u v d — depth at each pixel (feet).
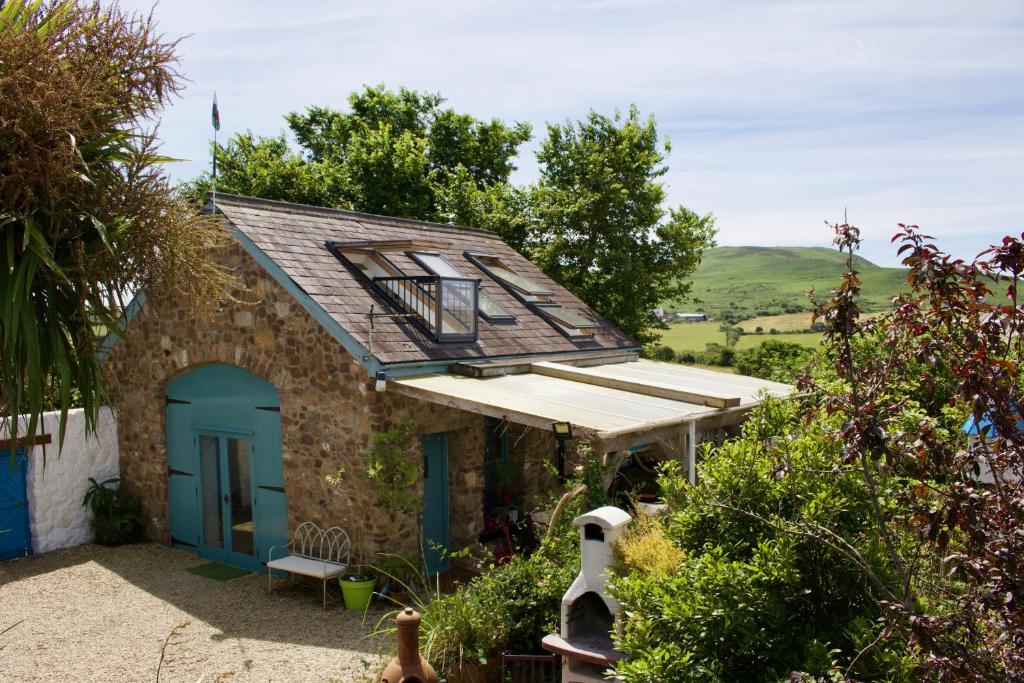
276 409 46.09
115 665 33.60
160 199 21.38
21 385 19.15
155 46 21.22
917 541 20.98
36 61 18.43
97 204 20.13
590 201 88.89
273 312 45.27
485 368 46.52
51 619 38.99
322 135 114.32
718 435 51.83
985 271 15.12
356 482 42.09
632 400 42.96
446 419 45.44
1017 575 13.99
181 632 37.27
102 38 20.25
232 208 47.44
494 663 29.66
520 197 94.89
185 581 44.98
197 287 24.82
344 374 42.37
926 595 20.85
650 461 51.60
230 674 30.81
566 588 30.32
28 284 18.31
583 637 25.34
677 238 94.27
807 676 17.07
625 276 90.07
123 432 54.39
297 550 44.96
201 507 50.24
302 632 37.24
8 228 18.56
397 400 42.50
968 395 14.88
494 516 50.03
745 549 22.62
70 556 49.75
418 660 24.39
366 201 97.19
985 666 15.06
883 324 16.78
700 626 19.84
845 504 21.84
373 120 109.60
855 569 20.85
